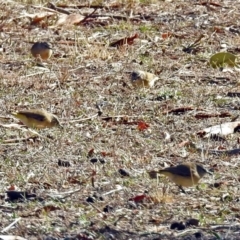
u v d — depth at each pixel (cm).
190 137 1747
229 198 1397
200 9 3134
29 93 2077
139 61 2422
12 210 1334
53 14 2945
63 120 1847
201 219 1298
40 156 1605
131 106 1973
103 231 1243
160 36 2727
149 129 1795
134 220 1298
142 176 1491
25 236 1226
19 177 1475
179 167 1417
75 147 1662
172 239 1220
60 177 1483
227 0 3297
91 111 1931
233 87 2167
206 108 1973
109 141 1702
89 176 1489
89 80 2203
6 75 2227
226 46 2633
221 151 1642
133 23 2920
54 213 1322
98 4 3192
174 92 2091
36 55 2411
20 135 1739
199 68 2362
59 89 2114
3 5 3053
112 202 1373
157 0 3238
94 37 2695
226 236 1223
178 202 1381
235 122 1812
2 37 2686
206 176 1505
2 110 1934
